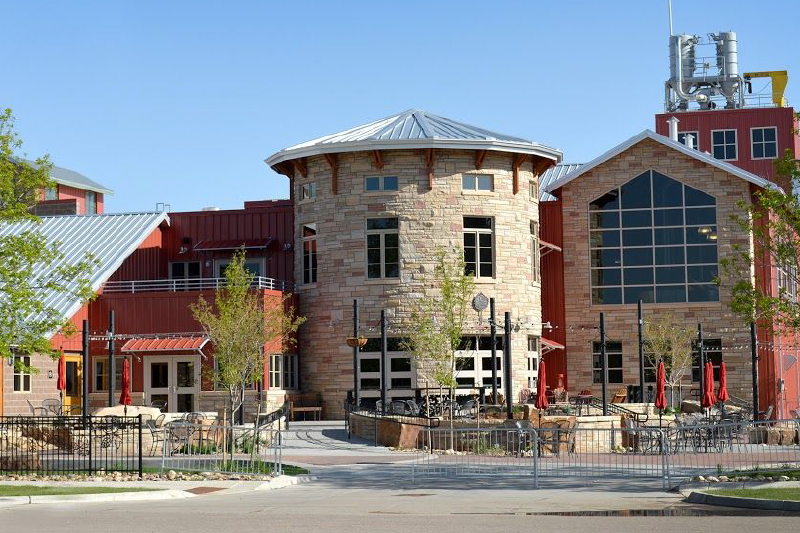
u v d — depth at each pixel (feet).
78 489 70.69
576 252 168.96
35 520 54.60
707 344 164.45
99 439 101.86
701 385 133.90
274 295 145.18
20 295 86.43
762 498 61.46
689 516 56.03
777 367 164.45
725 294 163.73
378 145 147.54
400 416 119.55
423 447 108.37
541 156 155.63
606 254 168.45
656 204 167.43
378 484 79.25
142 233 160.56
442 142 147.33
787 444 118.83
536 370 158.92
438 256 146.20
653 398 157.89
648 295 166.61
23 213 89.66
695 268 165.37
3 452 94.48
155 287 163.43
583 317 168.04
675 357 156.97
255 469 86.07
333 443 114.21
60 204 184.03
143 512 58.80
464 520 54.29
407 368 147.74
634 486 75.92
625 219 168.25
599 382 166.91
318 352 152.25
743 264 161.99
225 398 140.26
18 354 130.93
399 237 148.97
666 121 231.30
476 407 127.13
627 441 113.29
